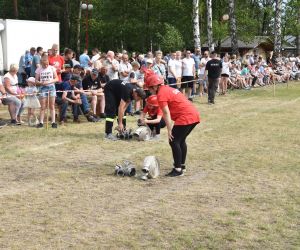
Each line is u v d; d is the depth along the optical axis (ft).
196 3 89.92
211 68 57.98
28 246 16.72
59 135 36.76
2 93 40.50
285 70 100.89
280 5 109.50
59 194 22.45
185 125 25.55
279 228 18.58
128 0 122.93
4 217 19.39
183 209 20.65
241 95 70.38
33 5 168.14
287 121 45.50
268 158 30.22
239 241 17.40
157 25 119.85
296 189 23.70
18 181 24.54
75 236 17.65
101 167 27.55
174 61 55.62
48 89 39.47
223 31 115.65
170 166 28.07
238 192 23.16
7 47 73.72
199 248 16.76
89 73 44.16
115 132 37.99
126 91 34.37
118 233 17.95
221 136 37.76
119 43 139.74
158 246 16.88
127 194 22.65
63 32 171.22
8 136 36.11
